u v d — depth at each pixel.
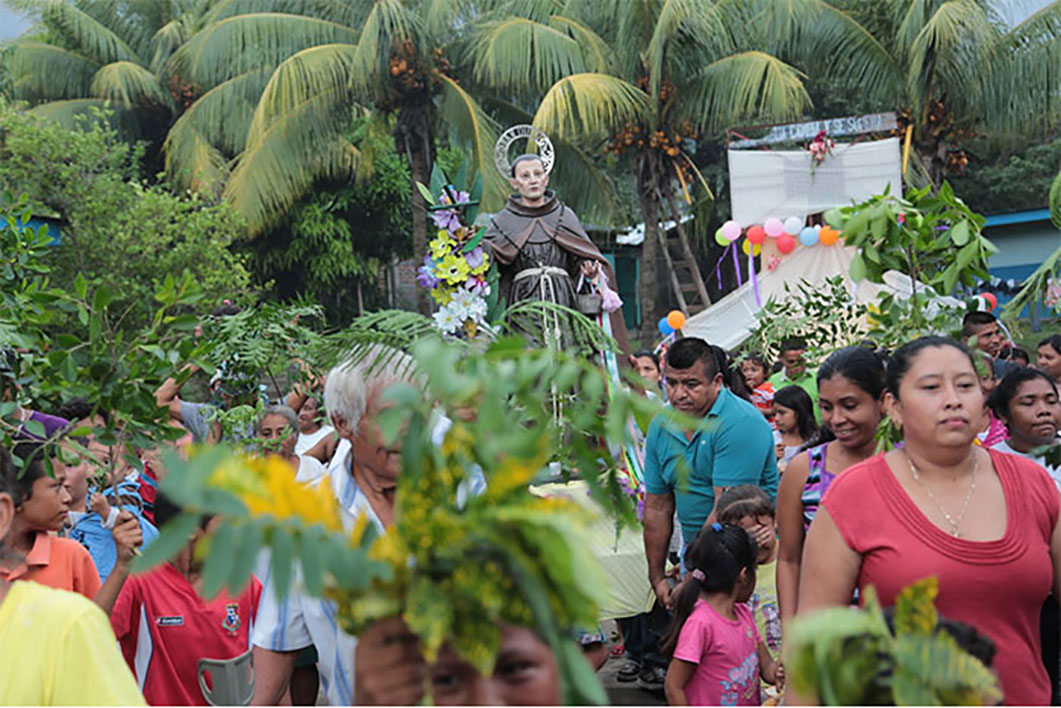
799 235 16.88
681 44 22.70
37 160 20.70
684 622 4.80
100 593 3.91
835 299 8.93
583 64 23.05
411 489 1.70
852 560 3.21
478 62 23.47
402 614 1.73
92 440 5.19
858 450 4.27
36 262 5.35
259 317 6.10
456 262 6.63
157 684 4.12
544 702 1.76
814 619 1.80
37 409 4.90
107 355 4.42
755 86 22.19
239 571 1.50
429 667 1.75
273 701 3.38
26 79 28.83
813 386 8.37
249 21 24.66
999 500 3.16
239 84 25.38
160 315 4.55
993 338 8.23
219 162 25.58
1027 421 4.81
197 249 21.19
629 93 22.50
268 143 23.39
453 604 1.67
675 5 21.75
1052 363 8.22
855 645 1.81
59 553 3.97
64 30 29.44
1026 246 28.50
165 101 29.02
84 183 21.34
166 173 26.05
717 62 22.83
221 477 1.56
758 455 5.48
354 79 23.02
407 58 23.33
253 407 6.10
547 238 7.83
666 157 24.05
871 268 5.18
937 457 3.16
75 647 2.30
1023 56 22.20
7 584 2.48
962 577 3.06
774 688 5.21
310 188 26.52
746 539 4.72
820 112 29.25
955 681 1.78
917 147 23.14
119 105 29.08
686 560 4.81
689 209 27.95
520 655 1.75
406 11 23.09
